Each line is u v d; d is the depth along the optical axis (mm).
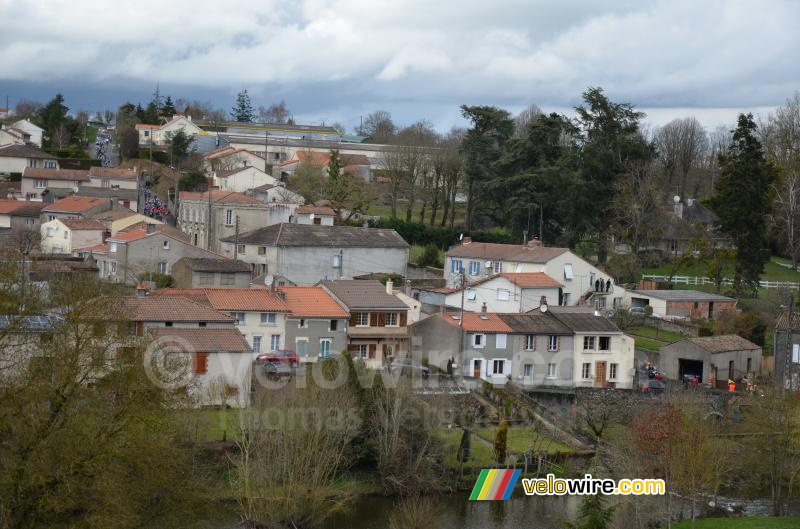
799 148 177875
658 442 77750
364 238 134875
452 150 168750
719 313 123188
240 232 145500
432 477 78625
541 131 148250
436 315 100312
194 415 72500
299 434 71438
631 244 145625
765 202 141750
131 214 145750
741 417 91438
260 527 67500
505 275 118062
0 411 51750
